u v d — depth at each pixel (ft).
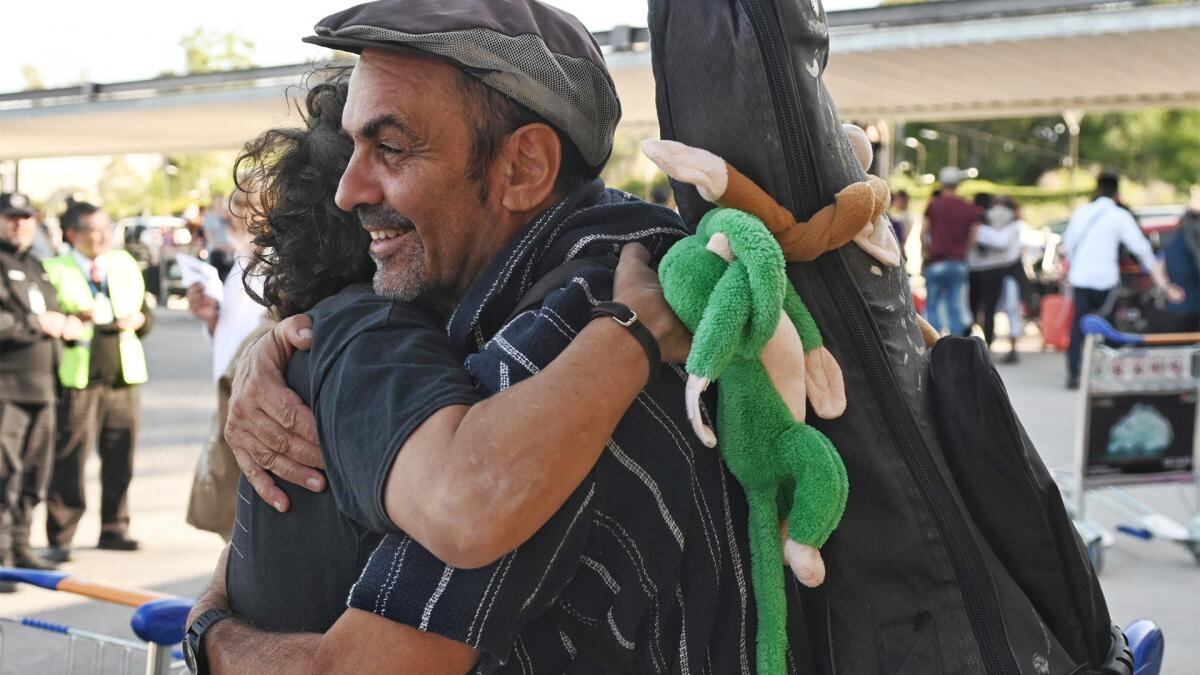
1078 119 117.29
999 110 29.89
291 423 4.12
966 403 4.03
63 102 32.89
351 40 3.81
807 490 3.75
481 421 3.48
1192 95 26.86
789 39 3.86
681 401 3.91
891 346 4.02
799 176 3.86
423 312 4.20
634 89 23.34
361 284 4.43
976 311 40.78
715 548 3.95
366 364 3.79
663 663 3.93
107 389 18.61
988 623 3.94
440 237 4.06
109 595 7.76
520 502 3.39
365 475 3.61
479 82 3.93
